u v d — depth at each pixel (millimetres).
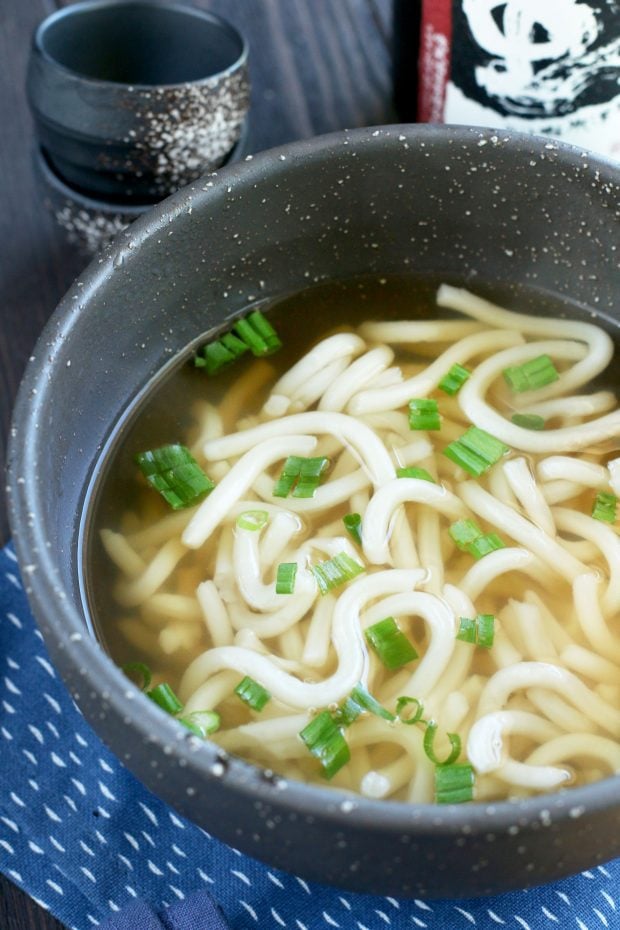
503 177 444
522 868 362
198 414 455
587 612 424
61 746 433
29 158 550
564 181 440
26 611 453
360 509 440
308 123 556
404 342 471
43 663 445
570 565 431
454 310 472
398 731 406
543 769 399
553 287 466
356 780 402
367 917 409
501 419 451
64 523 413
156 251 426
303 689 408
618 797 351
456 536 431
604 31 465
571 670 419
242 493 441
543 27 468
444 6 477
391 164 442
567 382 461
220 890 414
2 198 542
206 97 495
